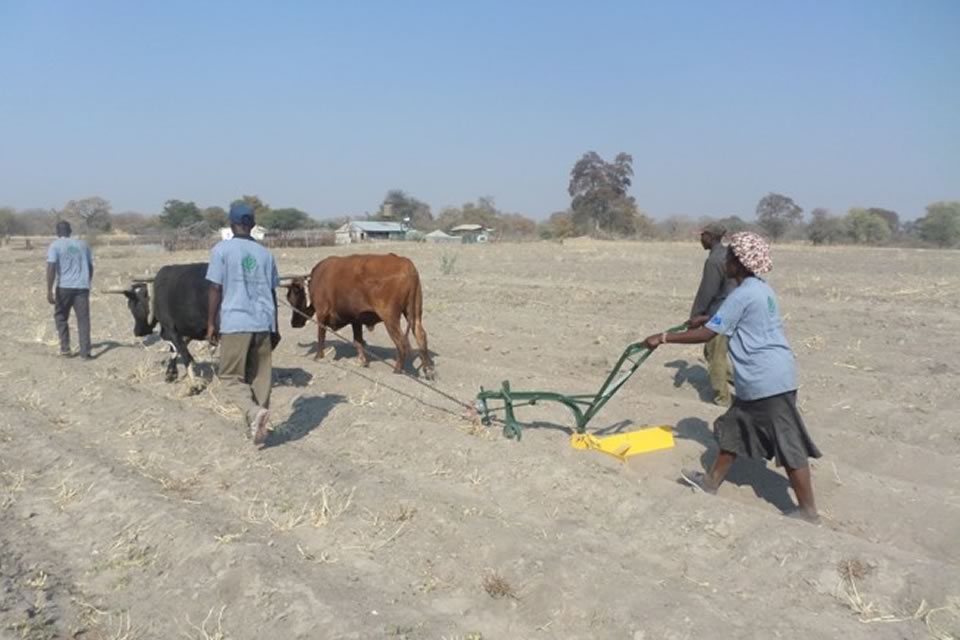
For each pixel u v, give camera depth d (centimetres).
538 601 515
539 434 823
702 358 1165
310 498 668
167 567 577
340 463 744
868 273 2556
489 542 577
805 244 5319
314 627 490
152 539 609
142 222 8262
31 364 1173
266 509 657
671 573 561
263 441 803
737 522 605
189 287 995
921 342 1277
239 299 753
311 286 1129
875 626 491
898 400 966
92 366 1182
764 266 641
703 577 557
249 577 540
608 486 667
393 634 479
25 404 1001
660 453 784
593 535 611
